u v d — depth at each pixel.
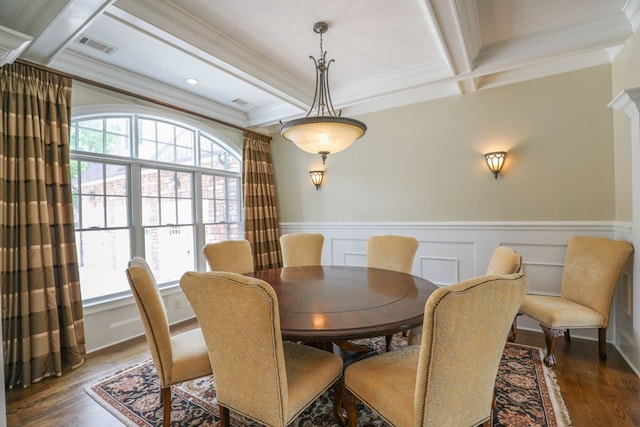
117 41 2.51
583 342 2.82
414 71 3.10
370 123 4.00
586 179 2.89
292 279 2.45
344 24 2.38
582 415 1.83
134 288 1.63
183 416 1.92
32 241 2.31
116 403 2.06
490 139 3.30
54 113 2.49
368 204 4.05
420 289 2.10
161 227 3.56
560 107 2.98
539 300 2.68
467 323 1.14
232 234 4.45
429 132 3.63
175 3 2.11
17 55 2.02
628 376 2.23
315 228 4.46
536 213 3.11
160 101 3.37
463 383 1.22
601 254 2.51
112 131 3.14
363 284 2.25
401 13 2.25
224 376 1.45
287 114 4.12
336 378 1.67
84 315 2.80
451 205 3.52
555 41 2.53
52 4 1.89
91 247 2.96
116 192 3.17
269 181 4.68
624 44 2.45
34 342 2.30
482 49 2.77
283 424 1.35
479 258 3.37
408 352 1.70
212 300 1.33
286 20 2.31
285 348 1.79
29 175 2.32
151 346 1.70
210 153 4.14
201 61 2.63
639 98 2.05
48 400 2.10
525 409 1.89
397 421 1.30
